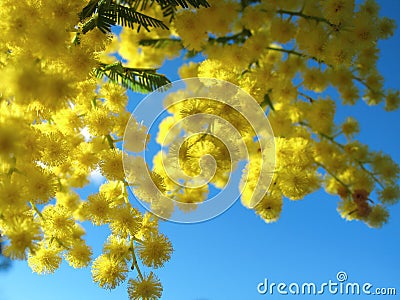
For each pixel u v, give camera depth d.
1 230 0.11
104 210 0.14
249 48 0.16
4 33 0.10
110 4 0.11
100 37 0.12
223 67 0.15
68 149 0.12
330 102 0.17
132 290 0.13
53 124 0.14
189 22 0.15
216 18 0.15
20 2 0.11
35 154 0.11
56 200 0.16
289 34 0.16
